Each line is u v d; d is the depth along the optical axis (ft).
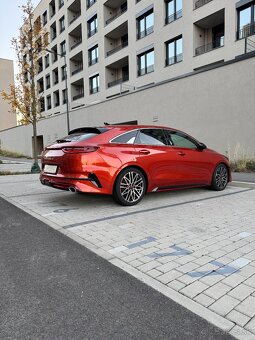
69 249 11.22
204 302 7.50
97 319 6.95
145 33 78.23
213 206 17.53
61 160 16.69
